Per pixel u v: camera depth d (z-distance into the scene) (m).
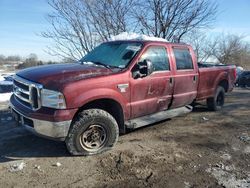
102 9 12.50
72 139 4.66
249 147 5.57
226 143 5.74
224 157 5.04
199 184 4.11
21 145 5.31
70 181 4.07
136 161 4.74
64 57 12.68
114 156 4.88
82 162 4.63
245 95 12.62
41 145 5.31
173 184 4.07
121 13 12.70
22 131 6.10
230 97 11.78
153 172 4.39
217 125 6.99
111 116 5.00
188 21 12.98
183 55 6.73
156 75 5.86
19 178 4.11
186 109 6.94
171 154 5.07
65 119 4.43
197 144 5.62
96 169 4.42
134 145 5.43
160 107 6.14
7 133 5.98
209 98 8.23
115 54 5.83
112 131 5.02
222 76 8.36
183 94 6.71
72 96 4.49
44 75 4.71
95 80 4.79
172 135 6.11
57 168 4.42
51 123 4.39
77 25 12.44
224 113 8.28
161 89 6.02
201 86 7.46
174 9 12.70
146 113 5.86
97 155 4.90
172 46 6.42
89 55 6.32
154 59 5.91
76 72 4.91
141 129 6.46
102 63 5.73
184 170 4.50
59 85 4.46
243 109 8.95
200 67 7.77
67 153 4.95
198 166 4.65
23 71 5.22
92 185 3.98
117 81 5.09
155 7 12.66
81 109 4.89
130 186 3.99
